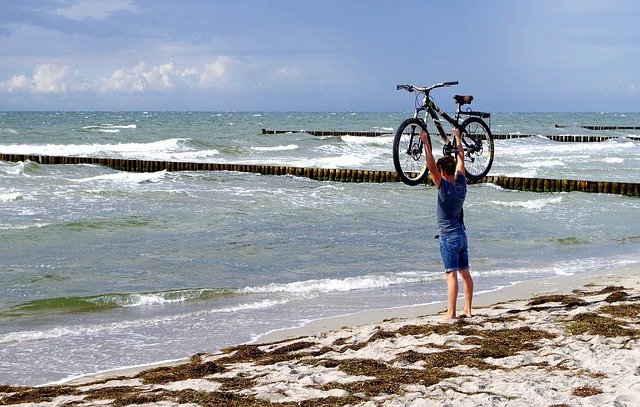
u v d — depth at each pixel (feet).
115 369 27.09
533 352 24.26
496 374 21.79
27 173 105.40
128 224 61.93
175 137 194.18
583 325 27.76
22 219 63.87
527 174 118.21
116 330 32.73
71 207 71.87
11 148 140.87
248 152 155.43
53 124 296.10
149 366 27.43
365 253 52.90
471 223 67.72
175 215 67.21
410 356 23.95
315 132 234.79
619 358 22.95
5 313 35.88
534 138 219.41
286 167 113.09
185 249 52.80
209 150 149.79
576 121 496.23
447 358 23.72
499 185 103.40
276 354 26.81
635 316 29.73
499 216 72.54
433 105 28.73
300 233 60.34
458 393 19.76
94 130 211.82
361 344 26.89
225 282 43.68
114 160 121.39
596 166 136.15
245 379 22.66
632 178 114.93
